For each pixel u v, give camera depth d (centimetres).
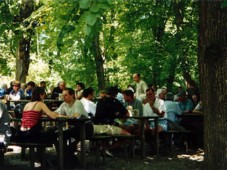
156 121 1056
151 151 1095
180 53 1576
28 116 862
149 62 1780
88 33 403
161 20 1548
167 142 1121
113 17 1847
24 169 865
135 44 1905
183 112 1297
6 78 2945
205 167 706
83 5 402
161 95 1240
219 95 679
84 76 2258
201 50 693
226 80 674
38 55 2569
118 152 1107
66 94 991
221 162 685
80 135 885
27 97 1578
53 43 1708
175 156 1059
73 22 523
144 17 1515
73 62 2220
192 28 1472
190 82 1795
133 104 1140
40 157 955
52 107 1445
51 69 2789
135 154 1077
